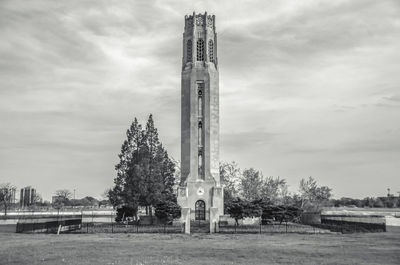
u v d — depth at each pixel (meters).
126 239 52.38
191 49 91.81
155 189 86.25
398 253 38.28
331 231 65.31
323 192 130.25
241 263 32.50
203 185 84.56
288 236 56.88
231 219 82.56
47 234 59.72
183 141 88.06
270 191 123.12
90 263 32.47
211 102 89.00
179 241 50.00
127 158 91.75
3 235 57.47
